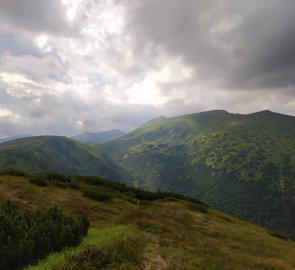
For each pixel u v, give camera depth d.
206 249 16.52
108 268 10.30
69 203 21.73
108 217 20.89
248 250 19.19
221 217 33.19
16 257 9.91
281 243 27.45
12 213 12.76
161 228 19.67
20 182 25.05
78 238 13.23
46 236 11.41
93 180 36.09
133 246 13.60
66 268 9.52
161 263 12.47
